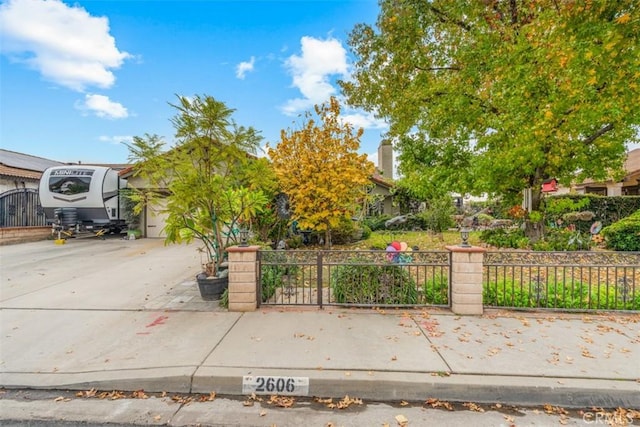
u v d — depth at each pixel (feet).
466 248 14.92
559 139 26.66
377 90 36.17
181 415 8.66
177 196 17.25
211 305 16.49
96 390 9.73
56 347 11.80
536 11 24.59
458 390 9.29
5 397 9.39
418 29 30.83
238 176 20.02
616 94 20.48
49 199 43.37
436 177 35.37
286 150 31.48
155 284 21.07
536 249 30.50
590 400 9.03
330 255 16.90
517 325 13.50
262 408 8.97
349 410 8.86
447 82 33.63
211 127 17.07
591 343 11.75
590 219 41.86
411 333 12.74
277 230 33.86
